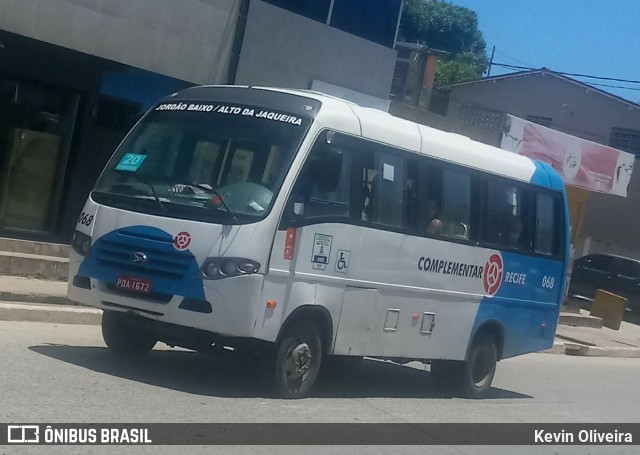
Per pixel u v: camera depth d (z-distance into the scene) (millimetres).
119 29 16438
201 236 8312
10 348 9492
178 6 17094
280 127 8820
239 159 8773
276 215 8367
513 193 11758
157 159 9094
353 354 9531
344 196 9102
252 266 8219
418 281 10164
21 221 16547
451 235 10633
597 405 12602
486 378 11805
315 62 19562
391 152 9711
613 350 20109
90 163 16984
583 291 28625
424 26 59312
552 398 12742
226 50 17953
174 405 8062
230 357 8945
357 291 9352
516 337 12062
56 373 8570
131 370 9320
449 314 10742
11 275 13531
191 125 9164
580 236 33375
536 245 12250
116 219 8742
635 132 37844
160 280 8375
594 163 25078
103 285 8695
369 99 20922
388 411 9656
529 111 39656
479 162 11094
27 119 16281
